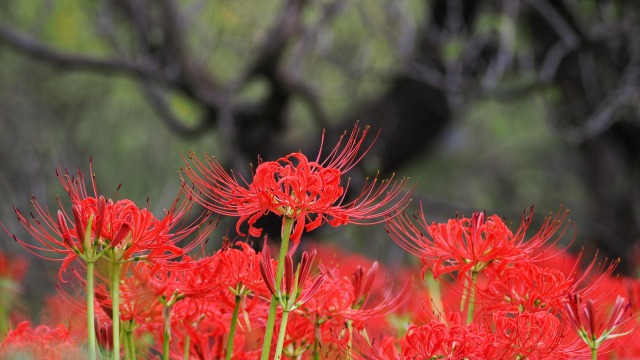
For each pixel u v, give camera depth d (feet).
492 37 44.27
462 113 46.60
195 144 56.70
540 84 40.88
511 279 13.28
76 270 13.50
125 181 57.16
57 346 13.51
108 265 12.96
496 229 13.26
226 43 47.29
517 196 70.49
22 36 41.29
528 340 12.85
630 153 47.60
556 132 41.65
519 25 44.83
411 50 42.42
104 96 57.21
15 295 21.48
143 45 43.83
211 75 43.78
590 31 39.86
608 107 39.52
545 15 40.11
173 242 12.35
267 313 13.88
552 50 42.14
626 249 47.26
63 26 45.88
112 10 44.96
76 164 53.78
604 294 14.74
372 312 13.87
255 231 12.60
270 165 12.42
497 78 40.34
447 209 49.85
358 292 13.92
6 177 46.11
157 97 44.27
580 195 69.77
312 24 45.78
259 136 43.11
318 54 44.91
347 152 13.02
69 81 55.77
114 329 12.00
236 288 13.15
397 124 45.37
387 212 13.05
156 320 13.03
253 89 53.21
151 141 58.29
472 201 68.80
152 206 55.47
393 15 43.34
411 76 41.98
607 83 42.22
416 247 13.67
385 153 45.39
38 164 47.57
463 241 13.46
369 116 45.34
